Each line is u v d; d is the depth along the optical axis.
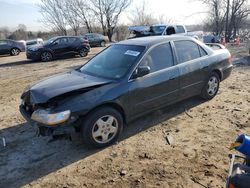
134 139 4.38
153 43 4.76
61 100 3.78
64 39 16.02
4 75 11.00
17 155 4.06
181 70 5.02
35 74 10.87
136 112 4.43
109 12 41.94
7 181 3.46
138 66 4.39
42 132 3.74
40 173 3.60
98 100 3.88
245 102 5.84
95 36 27.09
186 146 4.08
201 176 3.34
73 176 3.49
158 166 3.60
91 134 3.93
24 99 4.31
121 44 5.11
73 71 5.00
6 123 5.27
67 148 4.20
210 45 6.64
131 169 3.57
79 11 42.19
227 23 30.75
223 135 4.37
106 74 4.47
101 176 3.46
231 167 2.18
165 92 4.79
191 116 5.19
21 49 20.53
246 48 17.14
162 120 5.05
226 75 6.21
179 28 13.78
